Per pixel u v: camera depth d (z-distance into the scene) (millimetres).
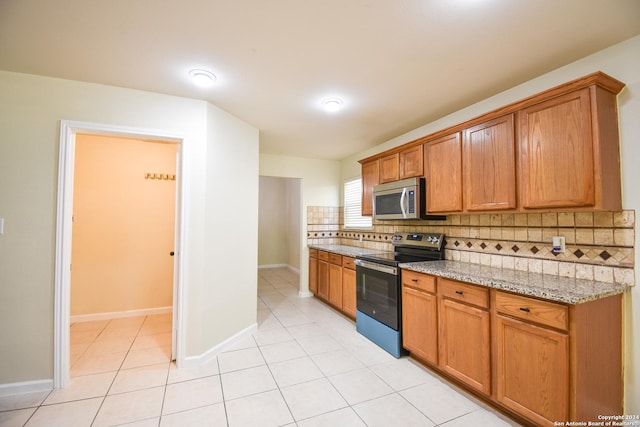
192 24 1570
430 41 1719
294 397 2012
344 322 3516
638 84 1641
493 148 2125
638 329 1626
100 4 1411
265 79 2184
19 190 2076
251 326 3170
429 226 3115
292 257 7176
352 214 4680
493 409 1889
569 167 1685
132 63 1964
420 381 2219
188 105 2502
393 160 3242
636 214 1639
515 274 2070
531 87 2178
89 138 3510
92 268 3488
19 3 1393
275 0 1389
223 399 1985
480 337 1900
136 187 3656
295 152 4441
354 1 1396
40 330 2096
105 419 1779
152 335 3057
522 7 1426
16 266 2062
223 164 2779
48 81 2146
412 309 2471
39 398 1984
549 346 1535
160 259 3746
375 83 2246
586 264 1849
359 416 1822
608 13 1461
